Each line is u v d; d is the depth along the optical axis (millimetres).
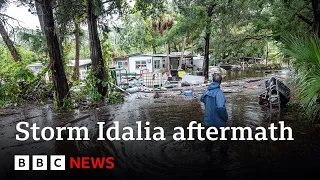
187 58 36500
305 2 11852
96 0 11320
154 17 14102
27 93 13156
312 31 10648
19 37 13930
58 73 10086
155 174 4184
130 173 4238
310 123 6773
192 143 5648
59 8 12625
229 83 18922
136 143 5746
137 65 29516
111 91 12336
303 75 6445
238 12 19562
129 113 9250
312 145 5191
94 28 11961
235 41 20438
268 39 19891
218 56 24078
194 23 19469
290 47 6828
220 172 4172
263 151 4984
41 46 14305
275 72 29500
